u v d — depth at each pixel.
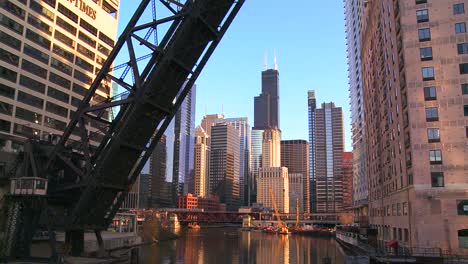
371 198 102.81
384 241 79.56
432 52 59.97
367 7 103.38
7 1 89.94
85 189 44.69
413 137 58.59
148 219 151.00
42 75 98.44
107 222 50.38
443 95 58.47
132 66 43.47
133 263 51.94
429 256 50.81
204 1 40.88
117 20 129.38
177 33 41.53
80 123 46.38
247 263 73.00
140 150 46.41
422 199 56.59
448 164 56.56
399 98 66.19
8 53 89.69
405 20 62.03
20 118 91.62
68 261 44.88
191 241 131.50
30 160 46.72
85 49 113.62
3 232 45.00
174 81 44.06
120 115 46.28
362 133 136.00
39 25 98.19
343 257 83.75
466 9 59.69
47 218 44.34
